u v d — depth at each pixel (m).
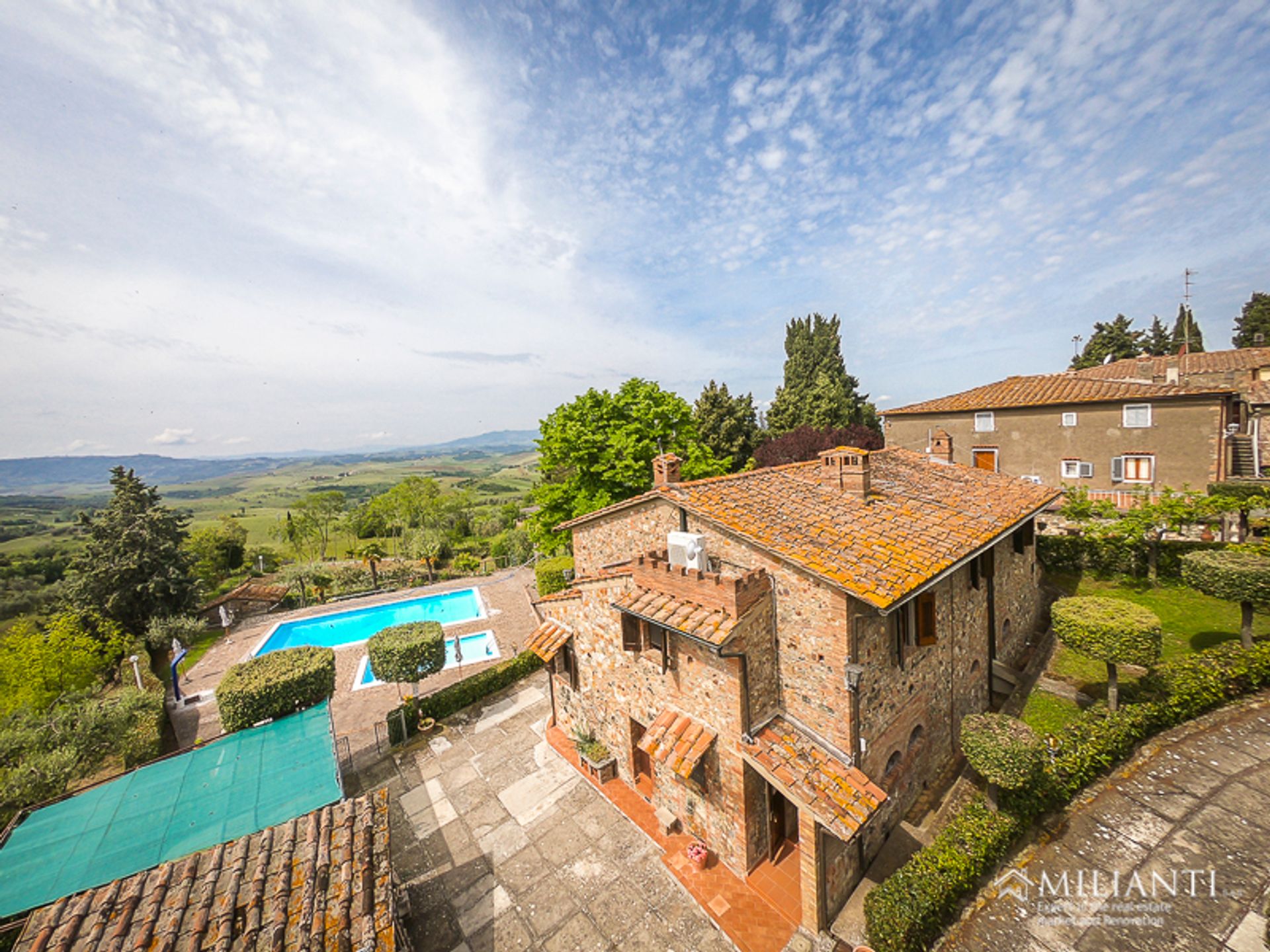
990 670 15.20
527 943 10.16
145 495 33.38
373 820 9.82
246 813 11.16
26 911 8.98
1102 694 14.29
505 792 14.43
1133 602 19.39
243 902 8.17
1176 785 11.17
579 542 17.23
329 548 62.16
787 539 10.54
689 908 10.52
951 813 11.62
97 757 15.84
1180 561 19.30
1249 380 33.88
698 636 9.51
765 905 10.31
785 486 14.04
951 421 34.94
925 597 11.02
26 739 14.18
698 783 11.43
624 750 13.91
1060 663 16.11
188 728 20.58
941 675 12.68
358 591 40.50
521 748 16.39
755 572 10.27
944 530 12.24
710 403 53.75
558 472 37.38
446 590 38.41
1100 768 11.58
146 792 11.78
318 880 8.49
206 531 51.84
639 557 11.80
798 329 62.38
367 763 16.30
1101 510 21.88
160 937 7.54
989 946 8.70
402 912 10.75
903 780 11.42
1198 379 29.28
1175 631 16.94
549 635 15.78
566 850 12.26
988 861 9.67
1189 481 26.45
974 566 14.10
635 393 35.06
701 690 10.82
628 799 13.61
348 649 28.12
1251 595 13.70
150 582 30.53
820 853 9.23
